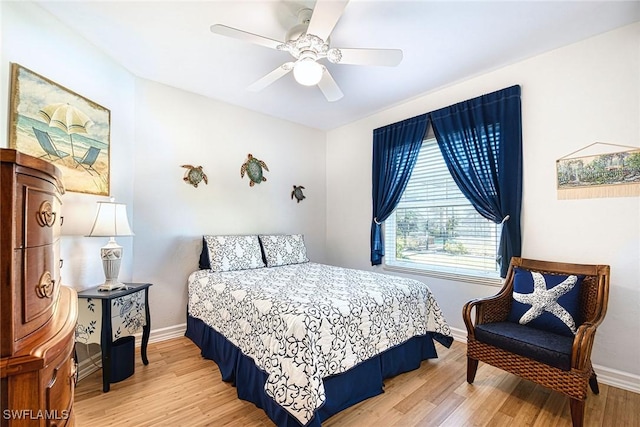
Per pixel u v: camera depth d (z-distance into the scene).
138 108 2.77
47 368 0.80
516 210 2.48
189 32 2.12
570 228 2.24
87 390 1.97
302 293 2.07
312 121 4.04
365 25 2.00
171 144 2.97
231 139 3.43
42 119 1.87
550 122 2.34
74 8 1.87
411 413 1.75
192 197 3.11
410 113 3.35
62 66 2.02
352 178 4.05
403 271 3.38
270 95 3.21
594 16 1.93
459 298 2.90
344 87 2.98
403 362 2.20
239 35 1.68
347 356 1.76
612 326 2.05
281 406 1.53
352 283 2.41
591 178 2.15
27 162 0.80
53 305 0.98
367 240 3.84
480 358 2.02
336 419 1.69
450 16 1.92
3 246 0.73
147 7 1.85
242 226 3.52
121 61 2.51
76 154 2.12
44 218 0.89
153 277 2.83
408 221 3.43
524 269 2.25
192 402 1.86
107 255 2.16
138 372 2.23
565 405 1.82
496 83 2.65
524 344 1.78
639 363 1.95
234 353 2.07
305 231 4.18
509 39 2.18
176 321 2.97
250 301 2.01
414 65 2.56
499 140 2.59
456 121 2.88
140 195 2.77
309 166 4.25
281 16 1.92
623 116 2.03
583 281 2.00
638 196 1.97
